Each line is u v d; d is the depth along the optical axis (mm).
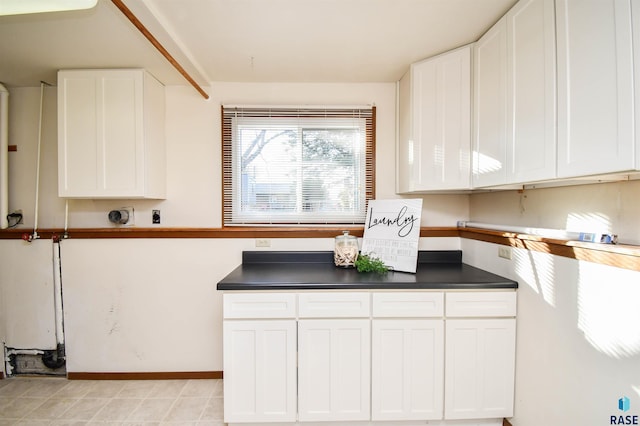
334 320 1544
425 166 1869
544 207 1494
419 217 1873
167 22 1490
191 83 1974
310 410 1547
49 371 2143
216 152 2207
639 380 944
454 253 2133
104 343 2119
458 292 1551
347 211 2229
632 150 836
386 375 1548
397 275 1741
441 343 1549
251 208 2211
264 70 2025
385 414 1549
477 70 1636
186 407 1823
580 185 1283
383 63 1932
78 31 1523
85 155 1912
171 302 2125
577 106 1013
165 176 2189
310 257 2117
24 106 2195
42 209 2195
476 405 1551
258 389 1544
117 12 1381
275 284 1537
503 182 1425
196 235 2109
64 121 1912
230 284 1526
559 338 1259
